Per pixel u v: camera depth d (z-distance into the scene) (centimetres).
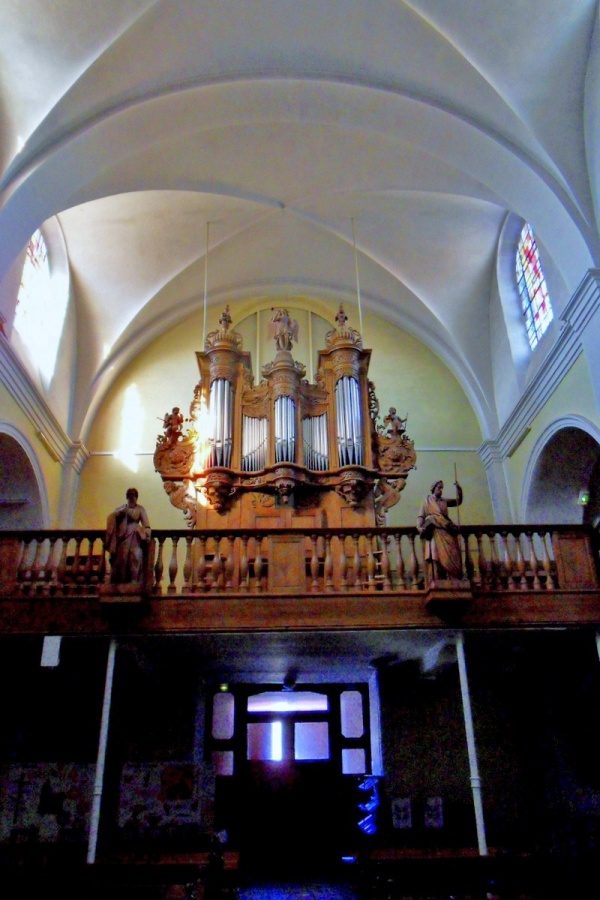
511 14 1009
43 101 1034
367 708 1370
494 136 1145
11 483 1370
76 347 1600
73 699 1145
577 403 1220
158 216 1473
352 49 1116
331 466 1355
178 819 1001
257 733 1350
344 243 1614
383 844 1120
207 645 1038
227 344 1426
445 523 976
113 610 955
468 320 1617
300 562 1002
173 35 1054
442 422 1658
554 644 1083
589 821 1076
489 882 714
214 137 1295
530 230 1437
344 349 1432
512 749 1198
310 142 1337
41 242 1443
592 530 1025
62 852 970
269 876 1094
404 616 966
